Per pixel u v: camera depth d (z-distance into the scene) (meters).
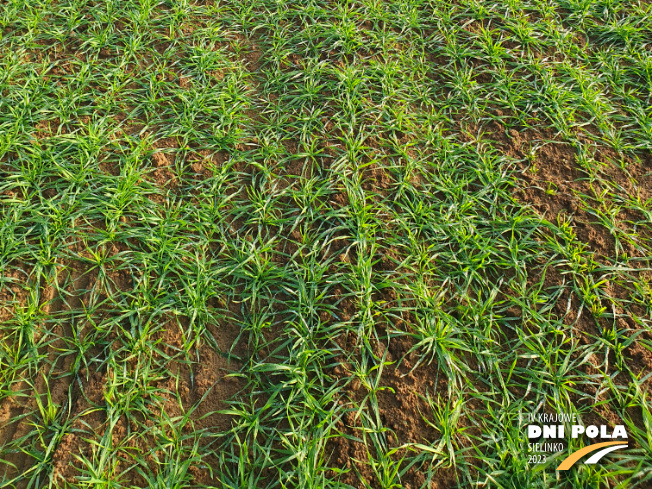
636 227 3.00
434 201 3.09
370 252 2.84
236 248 2.79
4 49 3.66
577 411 2.32
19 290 2.63
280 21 4.10
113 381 2.35
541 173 3.25
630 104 3.62
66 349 2.46
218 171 3.19
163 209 2.98
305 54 3.89
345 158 3.26
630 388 2.37
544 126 3.49
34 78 3.48
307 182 3.13
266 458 2.16
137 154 3.16
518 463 2.12
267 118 3.53
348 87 3.58
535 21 4.16
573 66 3.85
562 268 2.83
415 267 2.82
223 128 3.42
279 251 2.86
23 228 2.83
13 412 2.29
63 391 2.36
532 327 2.62
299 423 2.30
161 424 2.28
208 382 2.42
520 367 2.47
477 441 2.26
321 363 2.48
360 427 2.27
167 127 3.38
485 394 2.38
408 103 3.58
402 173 3.22
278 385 2.38
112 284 2.70
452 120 3.50
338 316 2.62
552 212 3.06
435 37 4.00
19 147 3.16
